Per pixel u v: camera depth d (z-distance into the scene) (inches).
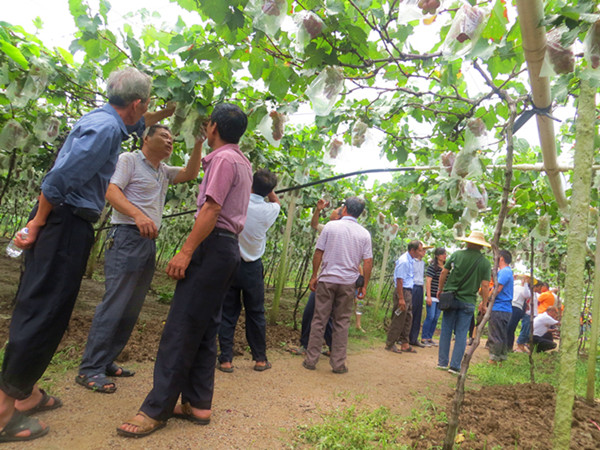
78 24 97.5
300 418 118.0
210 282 97.9
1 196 201.0
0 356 124.3
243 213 105.4
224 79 107.9
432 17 76.6
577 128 77.6
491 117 106.0
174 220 392.8
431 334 314.8
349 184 300.2
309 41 76.2
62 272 85.7
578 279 77.4
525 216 211.3
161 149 128.0
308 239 381.4
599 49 61.8
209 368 106.3
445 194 164.1
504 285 266.1
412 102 128.6
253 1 69.6
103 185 93.4
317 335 177.9
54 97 142.4
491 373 205.6
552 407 141.3
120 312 121.9
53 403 102.2
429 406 140.6
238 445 96.7
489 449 103.0
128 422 94.3
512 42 81.2
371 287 648.4
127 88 93.7
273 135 110.1
